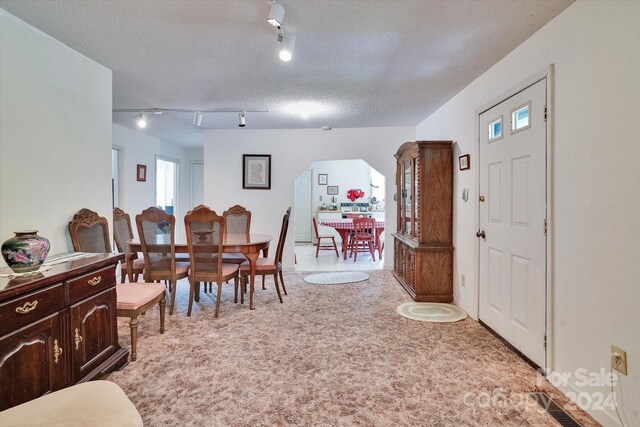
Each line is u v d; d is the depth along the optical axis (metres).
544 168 2.08
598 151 1.67
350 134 5.20
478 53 2.48
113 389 1.28
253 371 2.15
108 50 2.44
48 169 2.23
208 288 4.21
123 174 5.02
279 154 5.27
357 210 8.52
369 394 1.90
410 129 5.13
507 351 2.44
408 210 4.16
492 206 2.74
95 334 1.96
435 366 2.22
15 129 2.02
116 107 3.95
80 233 2.39
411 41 2.30
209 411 1.74
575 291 1.83
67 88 2.38
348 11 1.94
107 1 1.84
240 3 1.86
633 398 1.49
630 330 1.50
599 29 1.66
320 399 1.85
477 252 2.99
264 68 2.79
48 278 1.61
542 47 2.10
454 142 3.54
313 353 2.41
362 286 4.31
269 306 3.49
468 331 2.81
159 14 1.97
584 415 1.72
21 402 1.48
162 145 6.14
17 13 1.96
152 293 2.51
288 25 2.09
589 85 1.72
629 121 1.50
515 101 2.40
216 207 5.26
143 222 3.14
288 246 5.30
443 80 3.06
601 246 1.65
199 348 2.48
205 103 3.80
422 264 3.61
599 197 1.66
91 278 1.94
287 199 5.28
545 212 2.07
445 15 1.97
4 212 1.96
